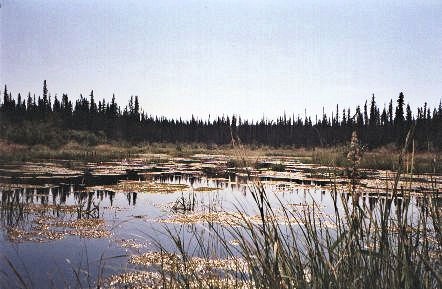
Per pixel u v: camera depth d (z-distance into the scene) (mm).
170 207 12633
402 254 2258
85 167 28047
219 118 82750
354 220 2506
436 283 2344
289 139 65625
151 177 22516
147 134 79188
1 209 12047
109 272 6238
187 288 3172
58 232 9594
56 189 17016
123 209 12633
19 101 57531
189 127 88875
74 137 54188
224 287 3152
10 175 21062
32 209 12414
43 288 5336
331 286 2410
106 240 8742
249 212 9484
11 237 9008
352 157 2547
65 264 6965
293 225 5344
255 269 2709
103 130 67062
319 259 2514
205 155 52344
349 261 2438
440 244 2445
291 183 19234
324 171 2691
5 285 5387
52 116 56969
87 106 68562
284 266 2531
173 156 48000
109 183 19297
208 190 16750
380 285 2291
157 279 5016
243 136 62000
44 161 31219
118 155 40250
